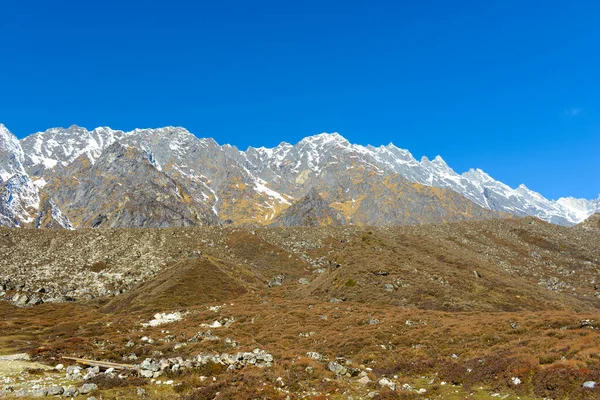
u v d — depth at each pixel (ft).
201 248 499.10
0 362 110.73
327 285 276.41
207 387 82.53
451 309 213.66
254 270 449.89
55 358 116.26
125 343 140.97
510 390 77.97
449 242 535.19
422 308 218.18
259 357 104.01
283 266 481.05
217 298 311.27
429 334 134.72
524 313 167.84
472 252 499.92
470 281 272.51
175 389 84.07
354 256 315.17
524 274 434.71
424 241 455.22
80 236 514.68
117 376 91.25
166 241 514.68
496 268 392.68
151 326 195.11
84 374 96.32
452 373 92.53
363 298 239.50
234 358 103.60
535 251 543.39
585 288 391.45
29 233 508.12
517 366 84.53
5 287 354.33
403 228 620.90
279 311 203.51
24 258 437.99
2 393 78.79
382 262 295.48
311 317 182.91
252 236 565.53
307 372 94.48
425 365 102.12
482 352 105.09
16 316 267.18
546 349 94.02
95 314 281.13
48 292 356.79
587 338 93.86
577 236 612.29
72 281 390.01
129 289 368.68
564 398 70.23
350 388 86.53
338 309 202.39
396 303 226.38
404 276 266.98
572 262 506.48
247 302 270.46
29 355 121.39
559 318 131.54
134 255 465.88
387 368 105.70
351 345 130.11
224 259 449.89
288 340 143.64
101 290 368.68
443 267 309.42
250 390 81.05
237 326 175.42
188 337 147.74
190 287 320.29
